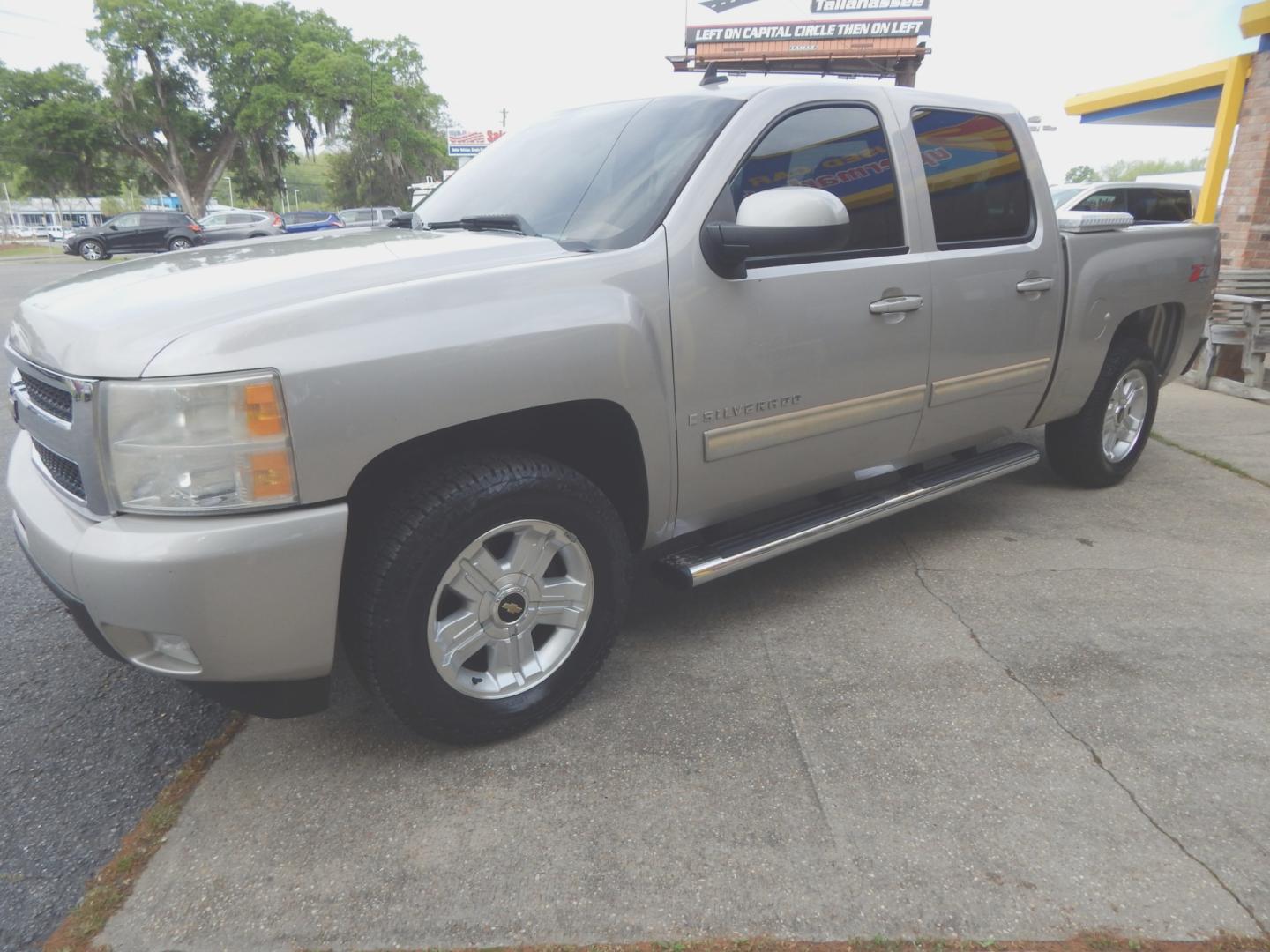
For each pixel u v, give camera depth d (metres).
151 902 1.89
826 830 2.08
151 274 2.38
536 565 2.40
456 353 2.12
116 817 2.21
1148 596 3.33
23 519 2.26
